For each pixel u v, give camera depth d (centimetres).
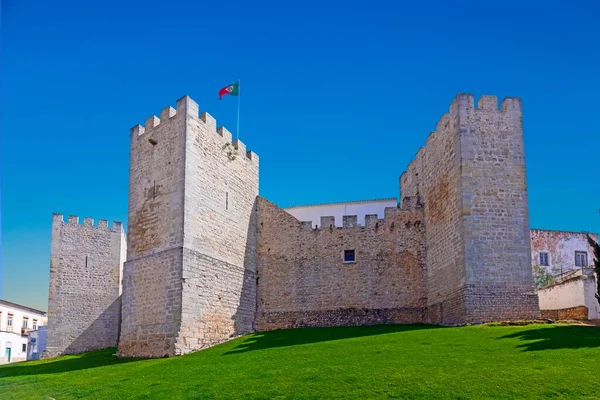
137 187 3750
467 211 3331
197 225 3525
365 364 2277
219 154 3862
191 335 3341
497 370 2061
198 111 3678
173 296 3338
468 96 3494
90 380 2600
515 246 3309
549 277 4781
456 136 3478
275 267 4225
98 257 5278
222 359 2769
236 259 3947
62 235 5166
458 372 2067
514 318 3206
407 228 4125
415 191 4347
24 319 8550
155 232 3550
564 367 2044
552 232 5094
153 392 2195
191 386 2212
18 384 2688
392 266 4088
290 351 2758
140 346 3416
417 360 2283
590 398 1775
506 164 3416
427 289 3969
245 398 1994
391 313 4000
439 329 3097
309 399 1923
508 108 3503
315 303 4119
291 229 4269
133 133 3894
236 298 3884
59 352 4938
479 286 3244
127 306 3575
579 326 2830
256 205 4341
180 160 3509
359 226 4203
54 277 5062
